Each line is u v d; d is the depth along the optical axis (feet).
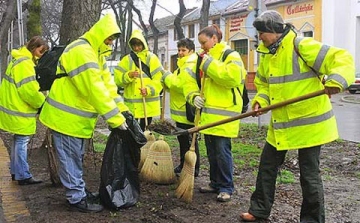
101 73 15.71
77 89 14.97
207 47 16.80
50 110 15.17
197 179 20.54
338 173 22.33
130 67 22.22
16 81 18.42
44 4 111.45
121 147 15.93
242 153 27.27
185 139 20.74
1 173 22.09
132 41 21.91
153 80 22.24
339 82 12.12
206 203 16.72
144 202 16.79
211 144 17.35
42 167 23.11
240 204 16.63
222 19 132.77
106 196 15.67
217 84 16.55
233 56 16.21
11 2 40.88
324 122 13.43
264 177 14.64
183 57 20.59
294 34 13.57
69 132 15.10
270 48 13.69
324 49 12.85
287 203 16.80
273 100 13.99
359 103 69.05
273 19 13.42
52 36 133.39
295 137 13.55
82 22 24.32
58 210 15.94
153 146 19.56
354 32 100.73
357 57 100.94
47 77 16.89
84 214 15.49
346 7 101.04
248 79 102.53
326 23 101.81
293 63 13.43
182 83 18.19
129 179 16.22
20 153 19.39
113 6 99.55
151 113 22.40
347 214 15.65
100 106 14.51
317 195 13.52
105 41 15.24
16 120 18.89
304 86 13.39
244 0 132.46
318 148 13.57
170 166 19.40
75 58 14.56
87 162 23.50
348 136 35.96
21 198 17.56
